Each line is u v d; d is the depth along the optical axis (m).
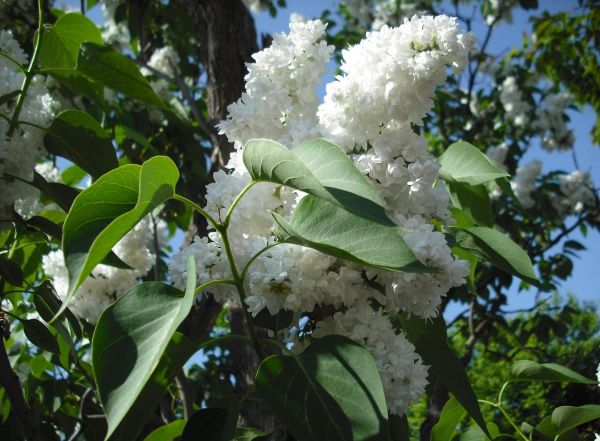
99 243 0.29
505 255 0.47
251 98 0.46
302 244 0.34
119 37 1.50
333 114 0.41
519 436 0.56
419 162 0.40
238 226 0.39
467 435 0.54
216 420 0.37
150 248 0.99
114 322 0.30
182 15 1.28
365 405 0.31
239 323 0.77
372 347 0.38
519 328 1.56
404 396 0.38
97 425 0.64
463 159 0.54
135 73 0.58
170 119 1.11
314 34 0.46
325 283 0.37
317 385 0.32
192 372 1.10
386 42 0.41
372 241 0.31
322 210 0.33
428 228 0.37
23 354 0.88
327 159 0.32
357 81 0.41
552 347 1.87
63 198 0.55
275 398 0.32
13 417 0.67
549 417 0.52
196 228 0.81
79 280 0.29
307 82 0.46
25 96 0.58
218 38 0.96
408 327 0.43
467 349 1.22
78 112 0.54
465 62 0.40
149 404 0.36
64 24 0.57
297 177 0.31
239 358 0.76
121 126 1.15
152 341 0.29
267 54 0.46
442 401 0.83
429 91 0.41
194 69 1.37
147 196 0.32
